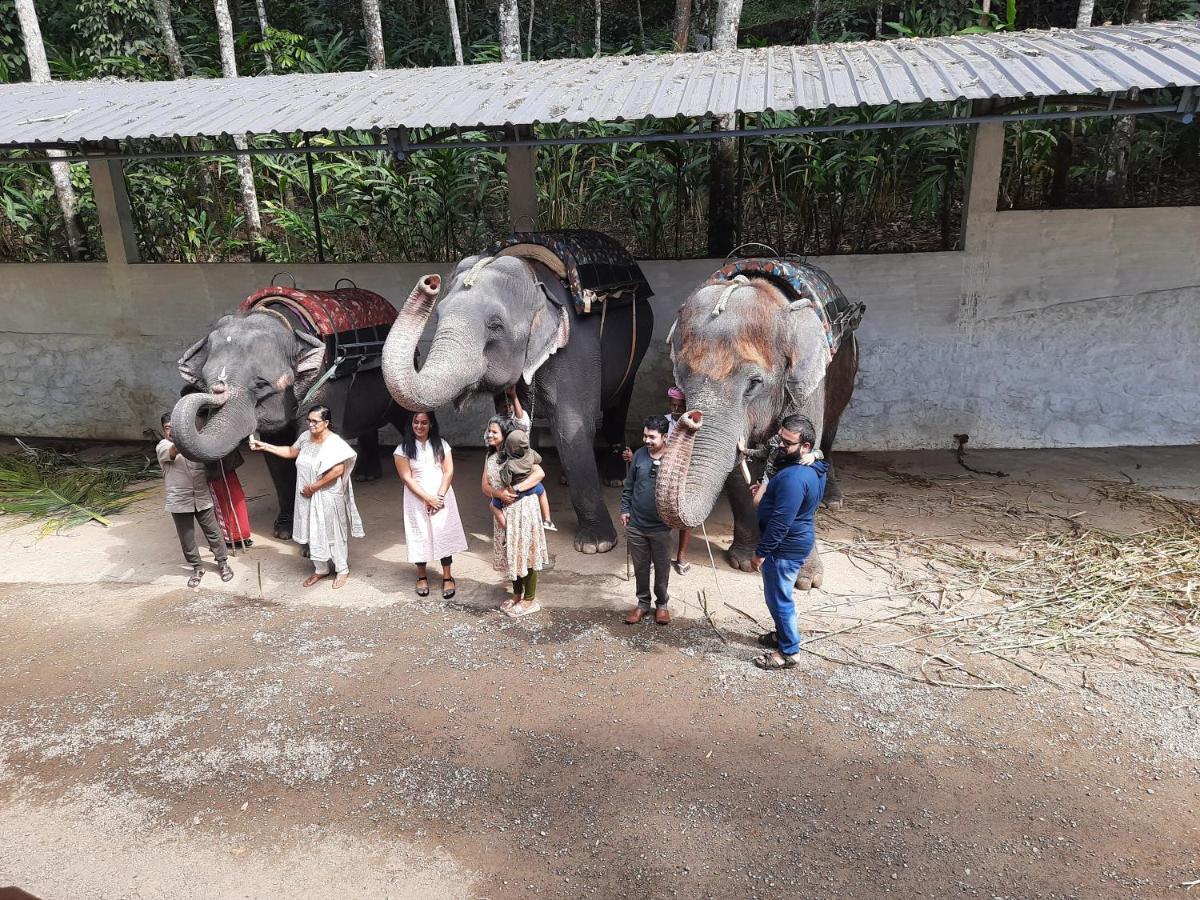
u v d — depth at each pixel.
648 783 3.96
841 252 9.14
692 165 9.15
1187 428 8.31
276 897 3.38
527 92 6.79
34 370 9.78
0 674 5.05
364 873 3.49
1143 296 8.00
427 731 4.39
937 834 3.59
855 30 12.80
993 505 7.03
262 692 4.79
